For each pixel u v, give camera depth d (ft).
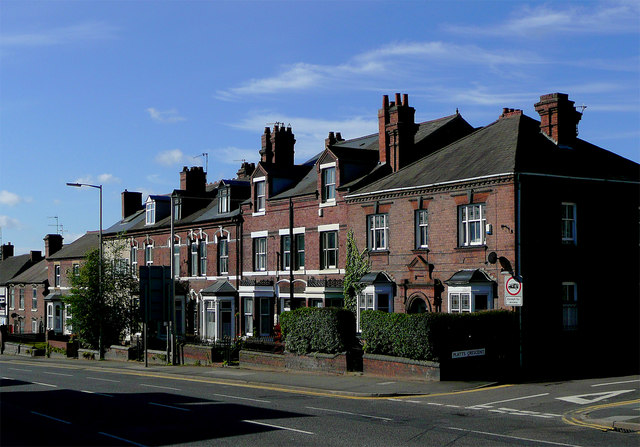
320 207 131.13
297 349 105.81
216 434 52.80
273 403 71.77
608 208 110.22
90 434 53.11
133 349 146.20
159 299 128.57
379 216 119.96
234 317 151.12
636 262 113.39
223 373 106.93
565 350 101.45
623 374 93.45
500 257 98.58
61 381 100.73
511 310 96.07
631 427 54.70
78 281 155.63
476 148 114.11
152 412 64.95
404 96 129.39
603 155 117.70
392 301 115.75
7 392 84.84
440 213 108.68
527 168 99.35
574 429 55.06
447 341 87.61
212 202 174.70
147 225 186.09
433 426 56.29
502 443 49.01
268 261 143.84
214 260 158.81
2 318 266.16
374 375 93.61
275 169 146.41
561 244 102.94
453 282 102.89
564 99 112.88
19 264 272.92
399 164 126.62
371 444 48.60
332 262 129.39
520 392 76.69
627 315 111.04
